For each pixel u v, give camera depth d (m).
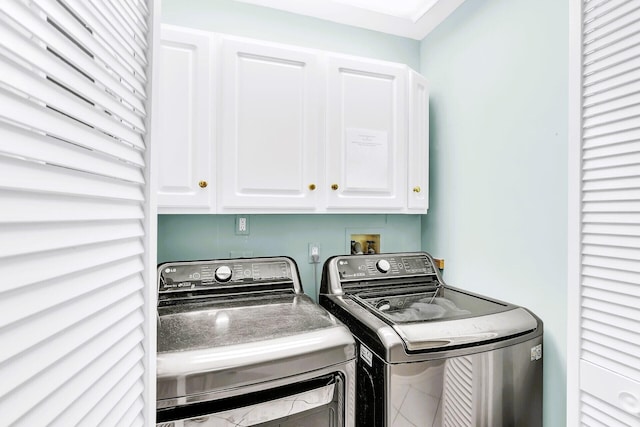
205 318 1.19
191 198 1.38
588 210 0.99
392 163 1.76
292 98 1.55
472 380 1.13
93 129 0.52
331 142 1.62
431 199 2.08
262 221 1.81
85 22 0.48
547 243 1.34
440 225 2.00
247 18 1.77
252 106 1.48
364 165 1.69
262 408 0.92
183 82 1.38
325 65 1.62
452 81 1.89
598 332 0.96
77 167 0.47
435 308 1.38
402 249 2.12
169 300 1.36
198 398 0.84
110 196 0.55
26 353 0.37
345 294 1.59
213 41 1.42
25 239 0.37
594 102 0.97
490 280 1.63
